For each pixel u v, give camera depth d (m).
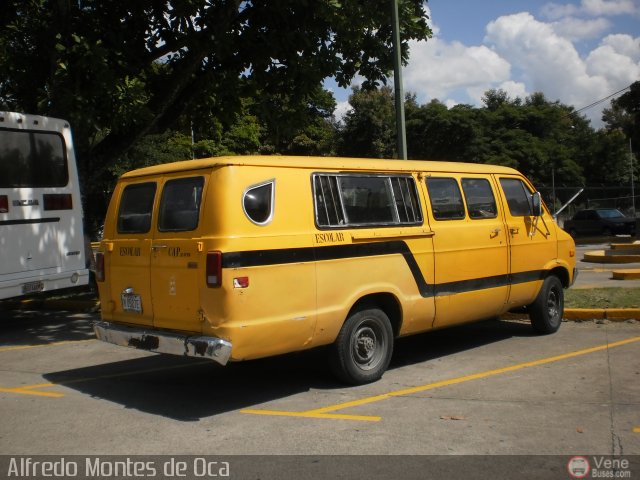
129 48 11.19
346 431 5.09
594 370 6.74
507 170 8.34
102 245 6.59
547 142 46.12
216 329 5.36
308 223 5.93
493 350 7.87
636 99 29.62
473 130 42.53
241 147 39.34
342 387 6.37
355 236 6.23
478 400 5.82
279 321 5.59
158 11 11.41
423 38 13.55
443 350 7.95
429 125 43.09
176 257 5.70
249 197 5.55
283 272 5.64
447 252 7.14
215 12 11.25
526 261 8.21
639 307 9.59
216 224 5.42
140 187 6.29
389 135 44.97
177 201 5.85
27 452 4.80
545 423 5.16
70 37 10.09
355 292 6.20
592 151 55.25
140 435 5.12
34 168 9.88
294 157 6.09
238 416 5.56
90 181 12.02
